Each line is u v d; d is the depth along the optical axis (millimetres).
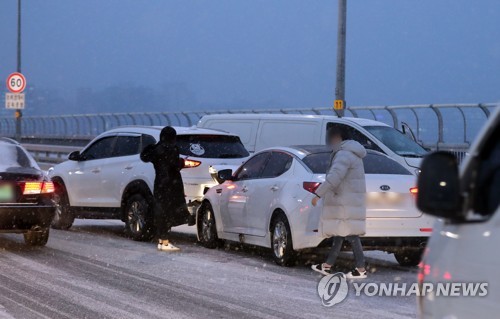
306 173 16219
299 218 15898
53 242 20266
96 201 22234
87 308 12422
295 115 27219
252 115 27891
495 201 5047
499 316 4680
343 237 15273
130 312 12148
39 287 14148
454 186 5039
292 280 15047
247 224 17875
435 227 5656
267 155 17859
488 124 5281
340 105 36125
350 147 14797
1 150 18766
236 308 12477
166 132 18906
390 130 26188
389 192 15625
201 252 18938
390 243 15688
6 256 17766
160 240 19000
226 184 18906
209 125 28844
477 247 4977
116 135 22312
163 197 18875
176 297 13336
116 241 20797
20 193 17703
